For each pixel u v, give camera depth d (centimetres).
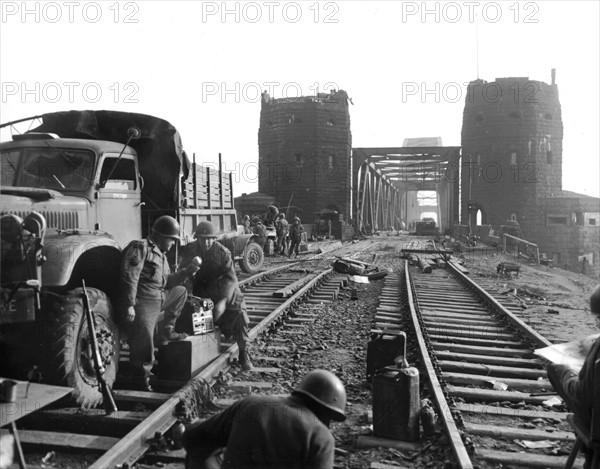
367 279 1603
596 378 283
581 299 1450
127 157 664
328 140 4734
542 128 4847
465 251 3019
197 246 617
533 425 484
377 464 393
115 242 527
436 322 941
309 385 255
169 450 401
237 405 257
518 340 830
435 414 484
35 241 421
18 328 452
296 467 236
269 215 2344
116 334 510
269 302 1072
